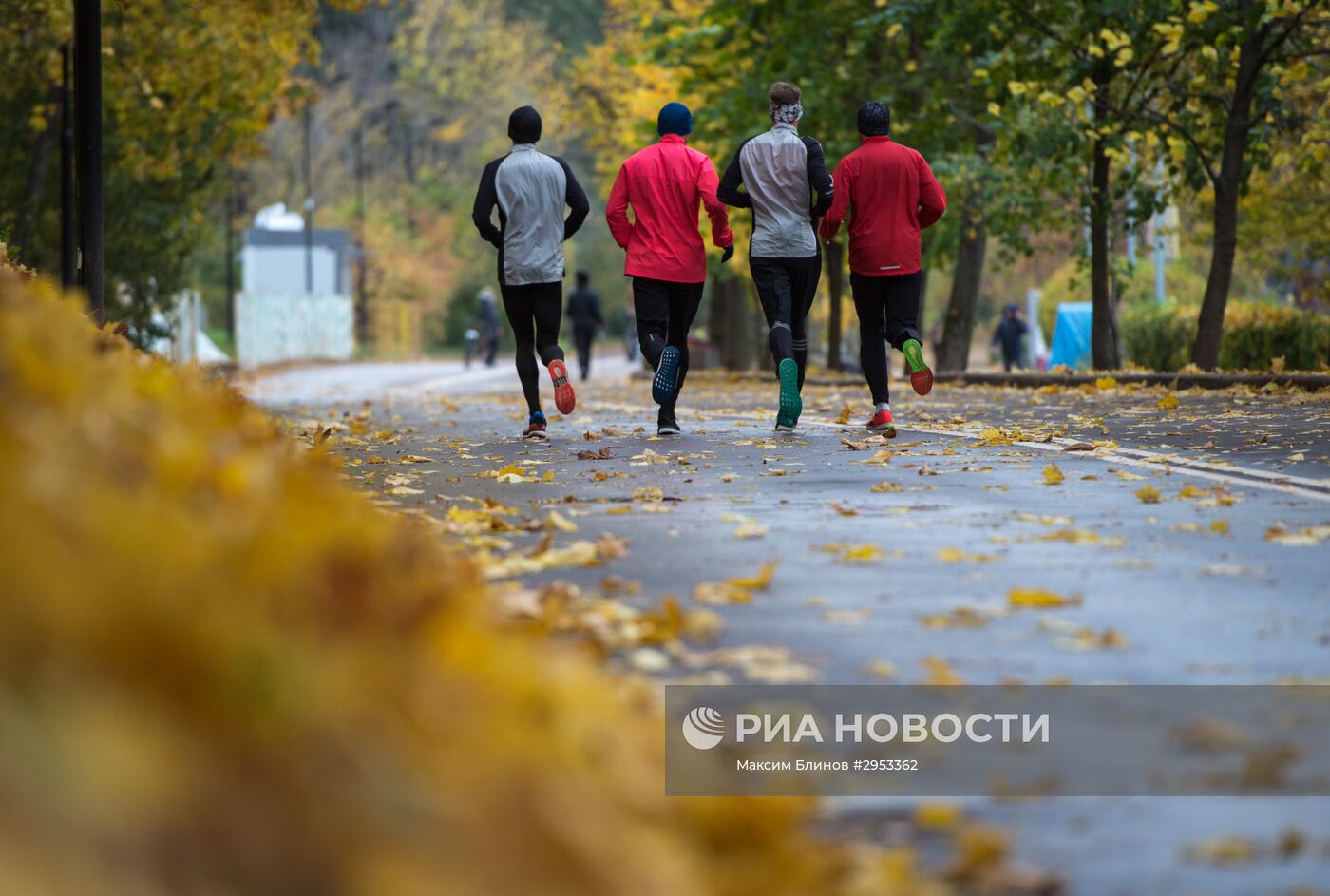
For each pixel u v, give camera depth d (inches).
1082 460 674.8
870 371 823.1
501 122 5831.7
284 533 186.9
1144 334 1983.3
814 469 649.0
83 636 126.5
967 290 2023.9
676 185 796.6
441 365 3855.8
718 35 1973.4
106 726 117.0
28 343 237.5
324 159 5270.7
